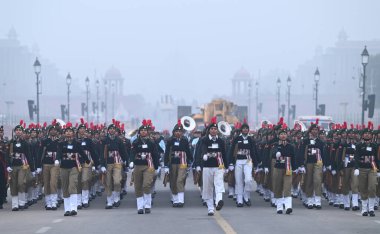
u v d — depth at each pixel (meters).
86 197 30.28
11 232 22.70
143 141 27.56
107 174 29.67
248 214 27.30
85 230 22.88
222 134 35.25
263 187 33.31
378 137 27.67
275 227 23.36
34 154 30.89
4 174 29.80
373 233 22.16
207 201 26.94
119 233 22.17
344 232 22.31
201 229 22.92
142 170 27.50
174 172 30.50
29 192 31.28
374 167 26.77
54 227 23.69
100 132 33.34
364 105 64.94
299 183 30.94
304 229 22.92
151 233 22.11
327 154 29.95
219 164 26.44
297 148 32.16
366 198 26.95
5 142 30.11
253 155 30.36
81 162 27.38
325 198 34.56
